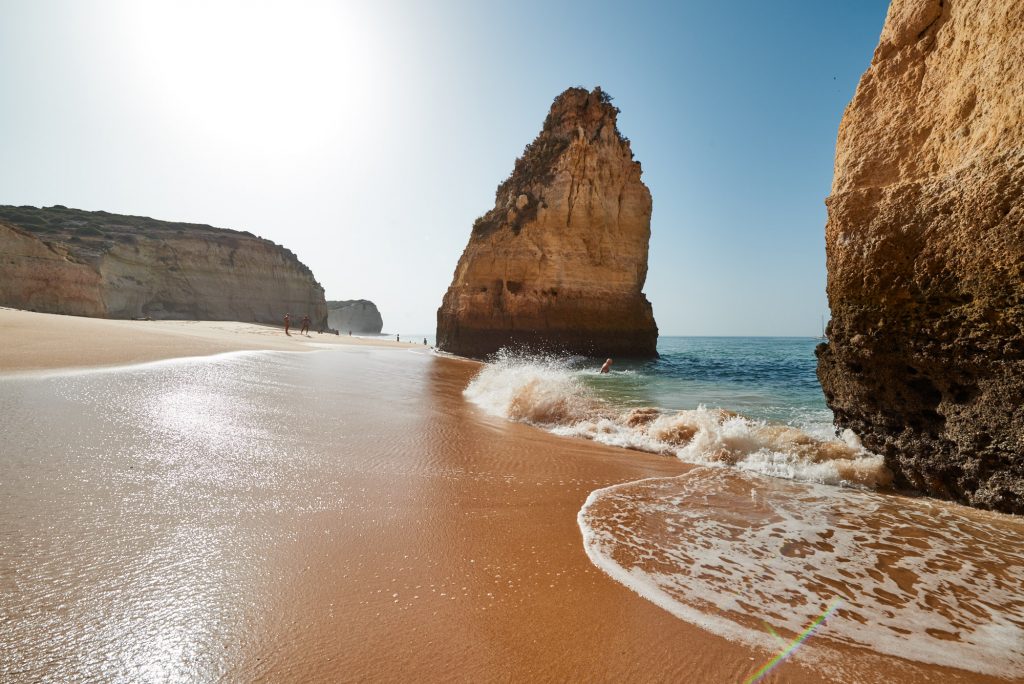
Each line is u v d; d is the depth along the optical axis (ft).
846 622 8.39
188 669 6.30
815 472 18.35
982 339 15.05
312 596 8.25
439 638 7.40
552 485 15.56
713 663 7.16
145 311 191.21
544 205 100.48
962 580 10.12
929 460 16.80
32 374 25.20
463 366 66.28
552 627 7.86
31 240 138.92
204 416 20.07
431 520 12.00
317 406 25.14
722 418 24.80
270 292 234.79
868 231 19.20
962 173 15.94
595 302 101.86
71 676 5.95
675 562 10.50
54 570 8.22
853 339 19.67
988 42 15.94
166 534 9.90
